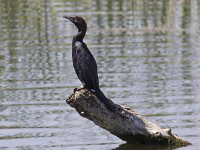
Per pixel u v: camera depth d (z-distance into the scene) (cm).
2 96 1675
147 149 1352
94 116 1292
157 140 1348
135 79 1817
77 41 1309
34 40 2250
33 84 1777
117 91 1711
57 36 2305
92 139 1407
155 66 1944
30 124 1490
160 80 1811
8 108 1591
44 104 1619
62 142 1388
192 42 2220
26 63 1978
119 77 1833
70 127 1477
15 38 2283
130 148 1356
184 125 1480
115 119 1307
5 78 1830
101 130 1463
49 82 1792
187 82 1795
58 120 1516
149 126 1348
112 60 1997
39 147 1357
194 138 1405
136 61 1992
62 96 1675
